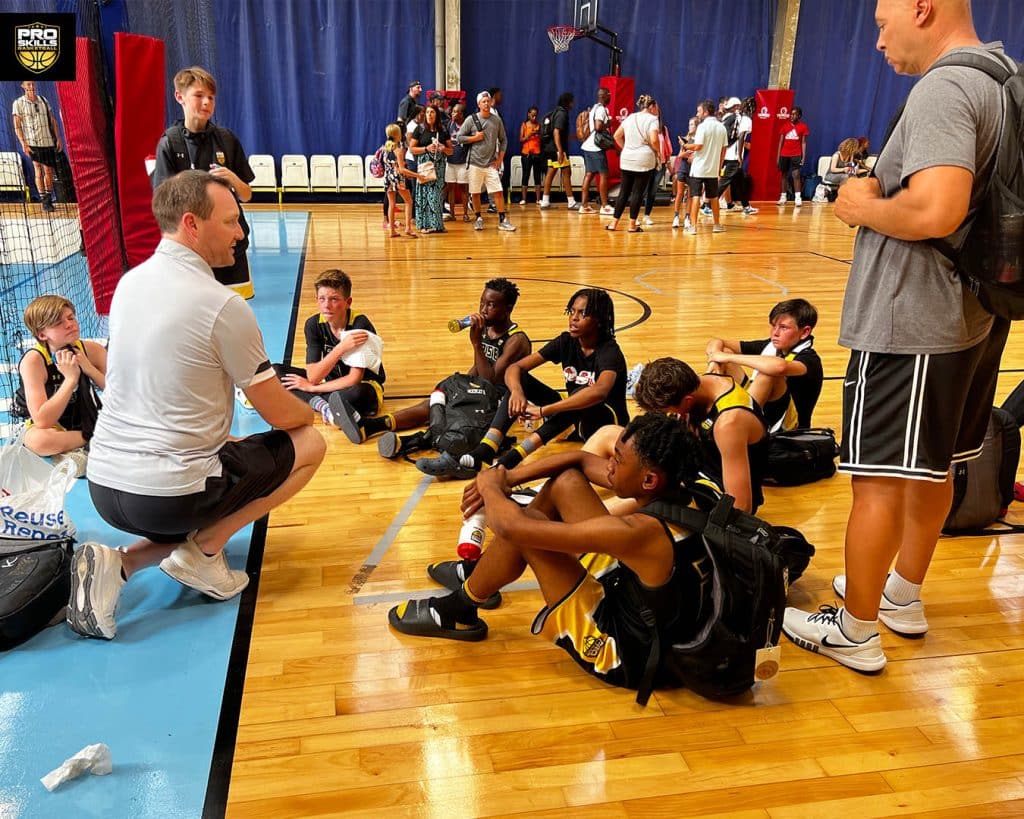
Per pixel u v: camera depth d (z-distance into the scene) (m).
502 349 3.57
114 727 1.78
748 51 13.27
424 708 1.87
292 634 2.14
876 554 1.93
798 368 2.85
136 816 1.55
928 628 2.23
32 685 1.91
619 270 7.39
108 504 2.09
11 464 2.36
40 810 1.55
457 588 2.33
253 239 8.84
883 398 1.81
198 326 1.98
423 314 5.64
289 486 2.33
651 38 12.91
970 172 1.56
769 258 8.18
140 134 4.55
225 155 4.11
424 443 3.37
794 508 2.97
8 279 5.59
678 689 1.97
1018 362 4.74
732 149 11.49
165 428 2.03
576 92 12.93
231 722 1.81
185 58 8.48
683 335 5.20
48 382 2.96
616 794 1.64
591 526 1.71
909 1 1.69
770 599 1.73
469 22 12.34
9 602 2.02
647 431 1.73
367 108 12.18
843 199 1.77
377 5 11.77
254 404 2.19
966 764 1.74
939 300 1.72
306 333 3.73
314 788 1.63
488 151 9.55
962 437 1.99
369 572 2.46
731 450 2.24
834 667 2.06
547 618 1.95
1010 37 13.86
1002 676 2.04
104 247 4.72
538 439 3.03
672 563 1.75
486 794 1.63
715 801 1.63
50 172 8.77
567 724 1.83
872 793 1.65
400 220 10.60
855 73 13.78
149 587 2.35
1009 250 1.59
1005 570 2.54
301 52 11.78
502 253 8.20
